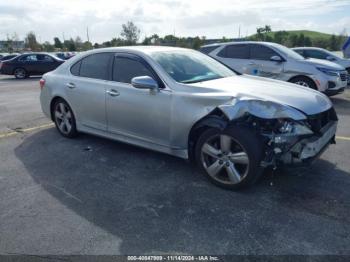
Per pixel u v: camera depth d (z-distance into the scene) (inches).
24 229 116.5
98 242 108.5
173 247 105.1
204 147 144.3
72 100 203.6
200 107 142.1
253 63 356.2
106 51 187.0
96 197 138.8
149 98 158.9
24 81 653.9
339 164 165.3
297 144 128.9
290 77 335.3
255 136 130.6
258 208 126.6
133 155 185.6
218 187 144.4
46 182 154.4
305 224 115.4
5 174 164.2
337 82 321.7
